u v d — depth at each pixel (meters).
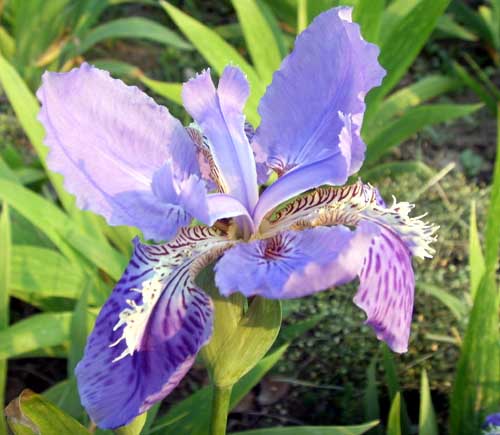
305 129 0.17
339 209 0.16
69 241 0.26
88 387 0.14
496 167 0.24
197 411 0.22
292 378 0.31
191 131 0.17
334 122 0.16
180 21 0.32
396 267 0.15
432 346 0.30
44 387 0.31
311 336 0.31
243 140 0.17
